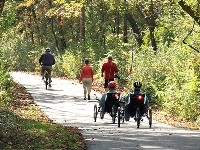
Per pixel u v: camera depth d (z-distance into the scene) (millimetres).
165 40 37812
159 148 15875
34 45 77250
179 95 27234
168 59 33094
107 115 27062
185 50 29844
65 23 71812
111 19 64125
